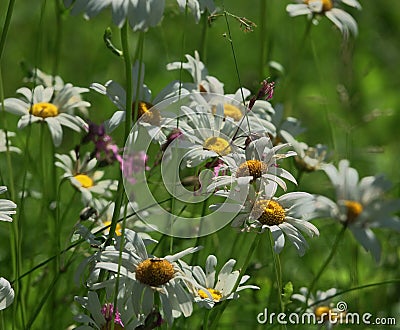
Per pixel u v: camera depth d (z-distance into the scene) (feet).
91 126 2.64
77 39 3.88
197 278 2.60
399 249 3.26
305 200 2.61
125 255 2.50
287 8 3.09
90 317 2.58
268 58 3.28
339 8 3.13
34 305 2.89
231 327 3.08
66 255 2.92
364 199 3.04
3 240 3.18
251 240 3.14
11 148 2.84
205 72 2.85
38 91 2.87
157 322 2.45
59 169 3.21
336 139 3.74
